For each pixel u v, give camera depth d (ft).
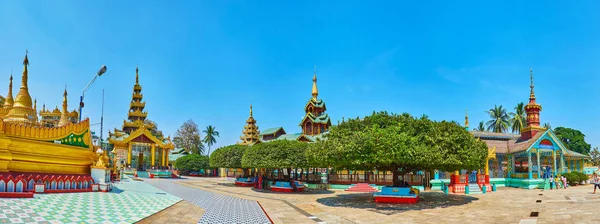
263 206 82.02
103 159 87.51
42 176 65.77
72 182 70.38
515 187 129.80
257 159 117.70
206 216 64.08
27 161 67.87
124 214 53.21
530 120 140.97
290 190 120.37
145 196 78.07
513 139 151.23
